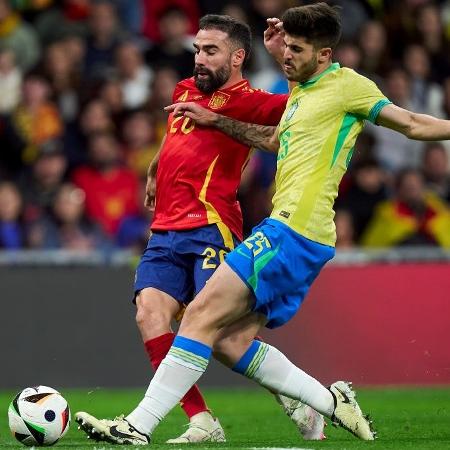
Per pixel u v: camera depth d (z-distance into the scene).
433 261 41.12
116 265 40.12
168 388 20.28
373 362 40.62
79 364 39.84
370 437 21.91
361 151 45.69
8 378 39.50
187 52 49.41
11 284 39.62
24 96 47.41
